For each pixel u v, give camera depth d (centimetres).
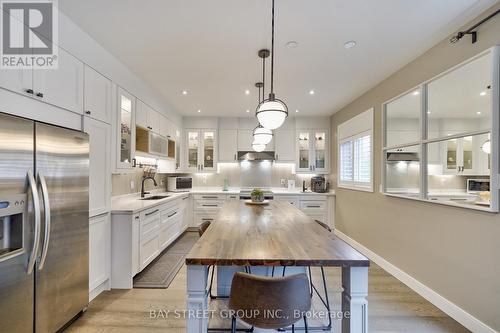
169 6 181
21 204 144
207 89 359
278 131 528
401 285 270
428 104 242
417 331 193
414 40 227
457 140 206
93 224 226
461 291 202
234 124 532
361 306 131
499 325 172
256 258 124
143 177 387
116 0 175
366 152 363
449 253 214
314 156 519
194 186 558
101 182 237
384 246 315
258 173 550
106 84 246
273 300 118
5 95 148
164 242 354
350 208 420
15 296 143
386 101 312
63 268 180
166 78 318
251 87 349
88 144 205
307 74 303
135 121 307
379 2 177
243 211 262
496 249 174
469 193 193
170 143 463
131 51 248
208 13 189
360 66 281
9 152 138
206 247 141
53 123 182
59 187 174
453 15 191
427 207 240
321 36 221
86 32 214
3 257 135
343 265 124
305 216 234
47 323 167
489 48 179
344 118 449
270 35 220
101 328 193
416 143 255
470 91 194
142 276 286
